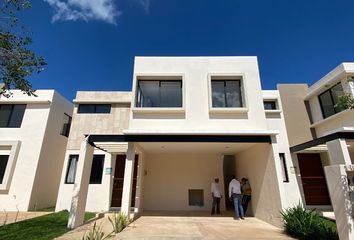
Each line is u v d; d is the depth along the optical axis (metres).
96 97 13.35
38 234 6.26
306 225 5.94
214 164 12.04
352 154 11.05
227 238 5.93
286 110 12.61
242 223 8.15
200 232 6.64
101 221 8.57
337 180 4.83
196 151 11.35
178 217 9.44
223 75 9.63
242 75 9.64
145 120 9.12
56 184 14.15
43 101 13.36
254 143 8.80
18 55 6.12
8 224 7.79
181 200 11.51
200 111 9.25
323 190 11.74
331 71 11.14
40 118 13.23
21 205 11.66
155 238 5.90
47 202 13.19
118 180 12.26
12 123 13.18
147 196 11.52
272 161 8.09
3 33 5.98
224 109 9.09
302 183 11.81
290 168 11.59
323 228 5.79
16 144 12.49
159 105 9.44
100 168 12.36
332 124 11.00
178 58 10.02
